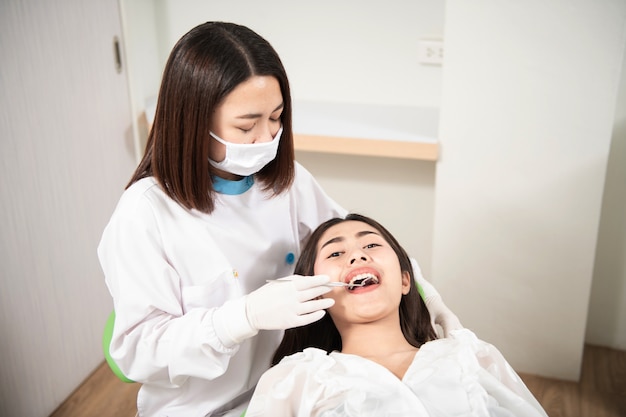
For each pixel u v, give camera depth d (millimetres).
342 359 1259
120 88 2229
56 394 2107
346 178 2432
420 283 1570
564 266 2066
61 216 2014
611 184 2145
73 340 2154
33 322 1964
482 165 2008
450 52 1898
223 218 1312
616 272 2252
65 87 1963
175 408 1336
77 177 2059
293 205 1494
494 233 2084
